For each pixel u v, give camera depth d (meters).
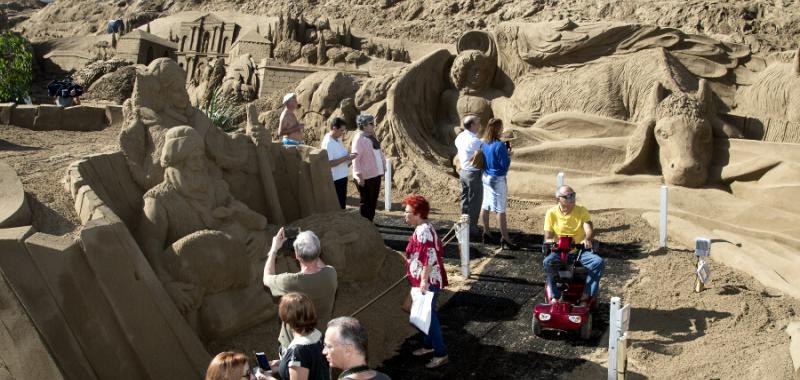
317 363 4.67
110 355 6.00
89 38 21.11
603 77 12.56
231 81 16.06
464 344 7.59
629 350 7.36
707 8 16.50
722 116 11.82
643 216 11.09
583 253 7.67
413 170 13.00
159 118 7.79
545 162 12.47
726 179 11.23
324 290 5.55
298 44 15.92
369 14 19.77
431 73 14.01
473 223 10.45
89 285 5.90
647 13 17.05
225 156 8.31
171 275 6.71
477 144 10.18
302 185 9.07
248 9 21.69
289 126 10.54
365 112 13.80
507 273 9.38
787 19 15.89
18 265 5.64
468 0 19.14
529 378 6.90
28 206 6.62
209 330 6.82
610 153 12.05
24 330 5.68
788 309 8.11
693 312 8.11
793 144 10.88
